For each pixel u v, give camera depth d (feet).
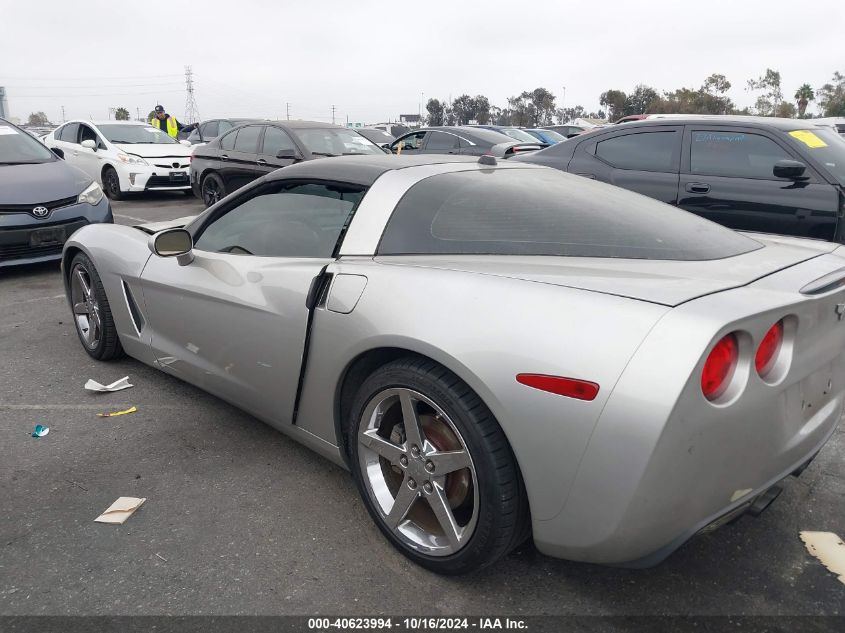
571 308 5.92
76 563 7.13
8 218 19.29
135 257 11.41
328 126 32.76
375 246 7.86
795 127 17.44
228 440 9.98
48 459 9.37
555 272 6.52
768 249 7.84
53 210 20.11
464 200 7.91
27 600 6.57
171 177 39.06
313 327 7.86
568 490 5.79
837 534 7.82
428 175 8.39
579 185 8.89
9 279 20.35
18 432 10.19
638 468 5.41
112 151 39.34
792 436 6.49
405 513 7.14
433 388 6.49
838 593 6.84
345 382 7.84
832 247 8.61
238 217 9.86
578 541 5.92
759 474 6.18
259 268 8.87
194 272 9.89
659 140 19.08
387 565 7.19
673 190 18.44
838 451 9.82
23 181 20.43
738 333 5.58
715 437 5.59
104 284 12.07
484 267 6.88
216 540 7.57
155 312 10.91
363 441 7.46
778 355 6.15
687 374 5.27
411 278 7.01
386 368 7.00
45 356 13.51
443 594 6.76
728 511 6.03
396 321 6.83
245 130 33.32
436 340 6.42
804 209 16.33
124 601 6.58
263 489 8.66
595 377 5.56
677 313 5.54
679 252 7.01
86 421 10.58
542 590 6.86
